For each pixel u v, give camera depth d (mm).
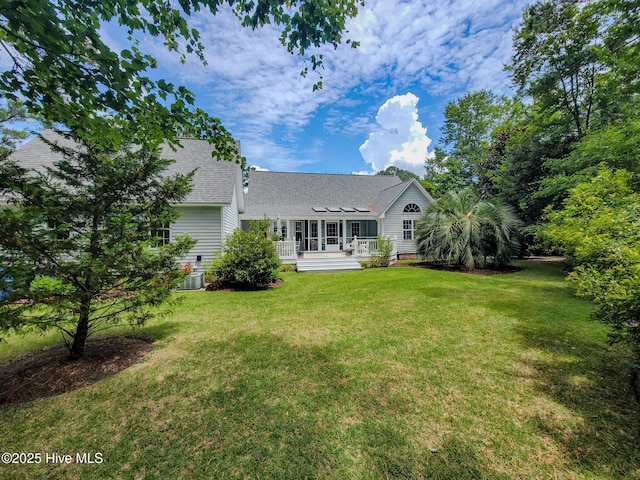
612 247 3051
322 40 2996
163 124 2613
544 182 10703
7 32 1876
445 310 5711
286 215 16188
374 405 2639
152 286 3754
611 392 2781
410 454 2049
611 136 7605
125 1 2201
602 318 3027
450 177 24906
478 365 3404
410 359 3596
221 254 9453
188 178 4098
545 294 6988
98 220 3586
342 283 9180
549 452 2049
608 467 1907
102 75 2143
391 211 17516
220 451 2102
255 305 6488
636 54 6383
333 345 4090
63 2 2076
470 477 1852
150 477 1890
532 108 13617
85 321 3711
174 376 3236
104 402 2740
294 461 2004
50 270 2867
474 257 11414
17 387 3010
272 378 3170
